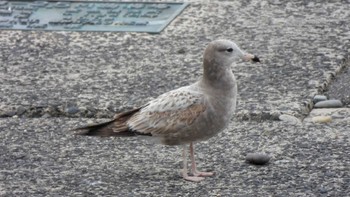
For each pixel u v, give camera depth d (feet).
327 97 43.86
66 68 47.62
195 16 54.08
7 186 35.17
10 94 44.37
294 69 46.60
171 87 44.91
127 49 49.88
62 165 37.04
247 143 38.68
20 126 41.24
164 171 36.22
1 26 53.21
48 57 49.16
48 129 40.88
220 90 34.76
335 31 51.57
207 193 34.22
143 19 53.67
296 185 34.68
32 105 43.01
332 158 36.96
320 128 40.11
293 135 39.40
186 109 34.60
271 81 45.19
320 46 49.49
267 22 53.01
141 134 34.91
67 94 44.24
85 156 37.86
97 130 35.09
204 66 34.96
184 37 51.21
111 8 55.26
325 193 33.96
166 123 34.63
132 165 36.86
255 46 49.57
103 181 35.42
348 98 43.65
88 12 54.75
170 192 34.35
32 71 47.32
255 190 34.37
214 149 38.17
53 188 34.94
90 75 46.65
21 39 51.57
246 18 53.72
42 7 55.72
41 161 37.45
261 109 41.81
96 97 43.86
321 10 54.80
